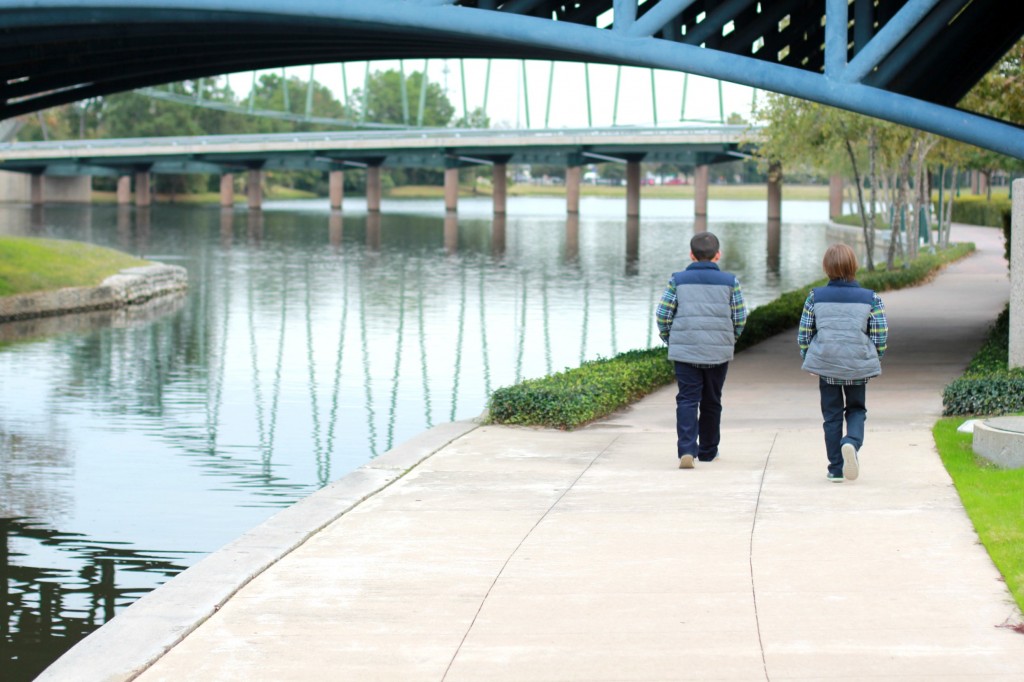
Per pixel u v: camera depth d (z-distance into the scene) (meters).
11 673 9.43
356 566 8.10
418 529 9.07
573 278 50.22
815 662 6.25
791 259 64.38
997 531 8.45
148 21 22.48
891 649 6.41
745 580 7.64
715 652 6.42
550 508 9.70
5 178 150.12
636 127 108.56
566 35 17.78
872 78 17.02
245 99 174.25
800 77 16.78
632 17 17.56
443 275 51.38
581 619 6.98
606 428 13.87
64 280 38.66
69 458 17.56
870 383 17.70
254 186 133.00
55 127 167.38
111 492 15.52
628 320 35.41
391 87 184.62
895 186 59.44
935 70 23.08
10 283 36.94
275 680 6.16
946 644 6.46
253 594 7.53
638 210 118.75
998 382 13.80
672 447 12.46
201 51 30.92
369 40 27.66
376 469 11.27
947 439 12.17
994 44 23.59
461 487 10.54
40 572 12.16
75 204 148.38
